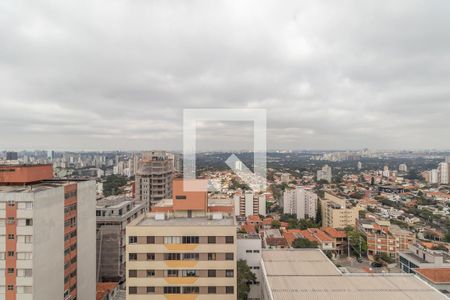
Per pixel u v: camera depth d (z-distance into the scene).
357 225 124.25
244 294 50.28
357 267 92.81
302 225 128.62
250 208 120.25
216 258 39.88
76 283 57.31
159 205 50.06
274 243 96.56
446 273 55.84
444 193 198.25
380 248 101.12
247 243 57.47
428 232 123.69
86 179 63.75
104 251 77.94
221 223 42.44
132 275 39.78
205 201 46.03
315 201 152.25
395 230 110.62
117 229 78.31
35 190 47.50
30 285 44.50
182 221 43.69
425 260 67.62
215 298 39.62
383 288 33.38
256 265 57.16
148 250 39.84
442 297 31.38
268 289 33.28
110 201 87.06
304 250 47.91
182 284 39.66
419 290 32.88
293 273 37.97
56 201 50.75
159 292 39.69
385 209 162.88
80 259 58.66
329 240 104.56
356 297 31.33
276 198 154.25
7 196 44.91
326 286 34.00
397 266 91.81
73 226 56.47
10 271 44.53
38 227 45.84
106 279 77.69
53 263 49.69
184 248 39.84
